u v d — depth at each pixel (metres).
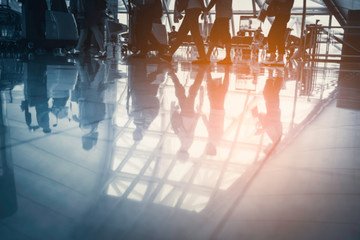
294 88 2.36
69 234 0.39
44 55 5.05
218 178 0.61
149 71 3.24
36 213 0.45
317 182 0.60
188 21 5.07
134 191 0.53
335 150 0.82
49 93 1.60
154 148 0.79
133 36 6.25
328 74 4.21
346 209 0.49
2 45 5.23
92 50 6.11
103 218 0.44
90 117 1.13
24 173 0.60
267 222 0.44
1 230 0.40
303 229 0.42
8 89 1.66
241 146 0.84
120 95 1.66
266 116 1.26
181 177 0.61
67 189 0.53
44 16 5.23
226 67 4.68
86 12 5.69
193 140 0.88
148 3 5.49
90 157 0.71
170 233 0.41
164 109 1.34
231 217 0.45
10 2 8.09
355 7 11.47
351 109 1.49
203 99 1.64
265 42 7.35
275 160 0.73
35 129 0.93
